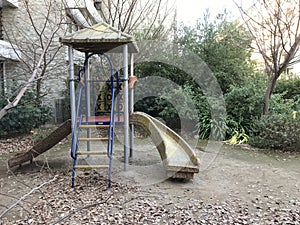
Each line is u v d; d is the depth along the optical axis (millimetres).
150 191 3873
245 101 7652
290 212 3215
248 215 3143
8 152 6426
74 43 4441
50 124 9156
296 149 6273
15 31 9594
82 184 4102
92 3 9109
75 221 2980
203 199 3609
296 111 7098
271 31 6469
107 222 2961
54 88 9633
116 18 8852
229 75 8570
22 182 4223
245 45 8625
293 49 6348
